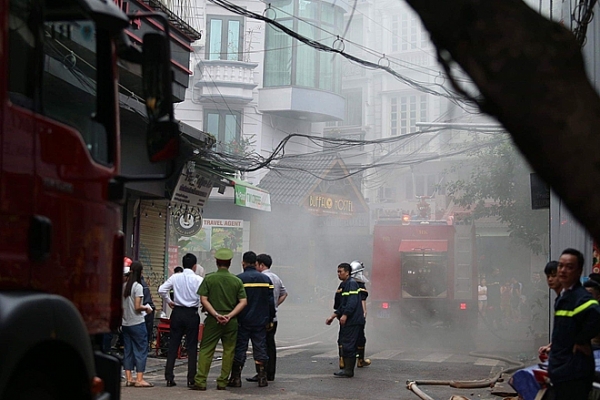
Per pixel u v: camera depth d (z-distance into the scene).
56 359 3.78
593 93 2.05
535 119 2.01
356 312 12.55
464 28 2.11
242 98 29.28
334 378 12.34
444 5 2.13
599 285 7.34
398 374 12.99
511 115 2.04
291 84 29.73
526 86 2.03
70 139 3.90
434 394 10.76
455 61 2.17
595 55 10.95
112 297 4.44
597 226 1.98
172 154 4.15
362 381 12.02
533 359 15.41
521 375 7.11
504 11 2.09
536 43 2.05
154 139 4.17
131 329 10.86
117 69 4.52
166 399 9.78
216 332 10.73
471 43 2.10
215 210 27.67
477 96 2.24
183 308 11.02
